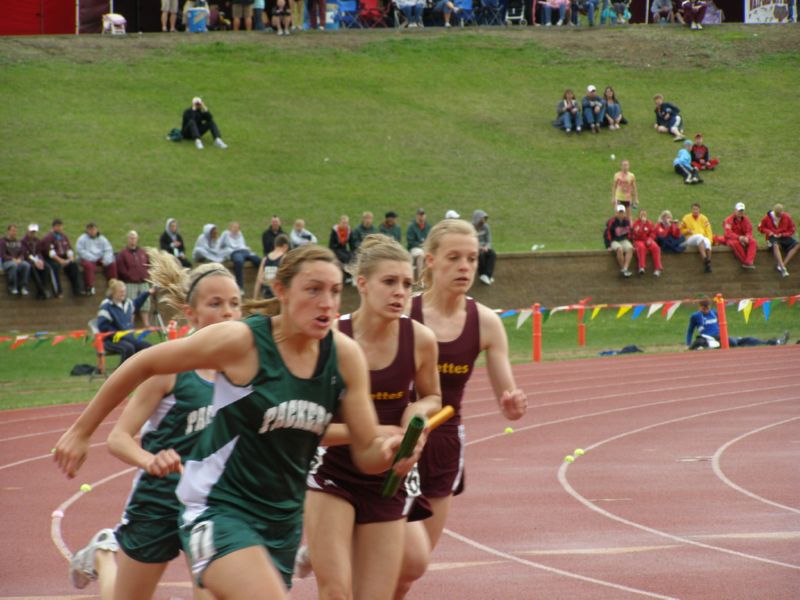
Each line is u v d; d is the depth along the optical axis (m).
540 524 15.90
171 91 73.62
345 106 74.69
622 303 54.75
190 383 9.20
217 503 7.62
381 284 9.70
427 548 10.10
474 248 10.92
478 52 84.81
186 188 61.28
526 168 68.94
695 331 46.22
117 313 36.59
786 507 16.98
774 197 66.81
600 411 28.86
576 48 86.62
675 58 85.62
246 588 7.20
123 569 9.44
